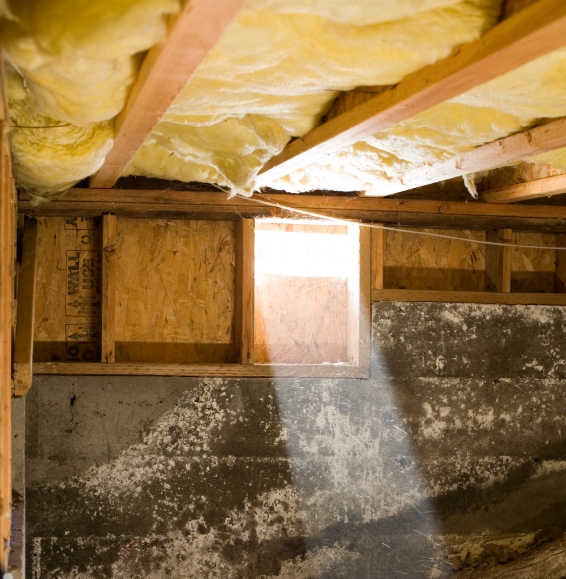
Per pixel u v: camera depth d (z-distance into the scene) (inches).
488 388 134.5
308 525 125.6
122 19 43.8
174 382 120.7
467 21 49.0
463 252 139.9
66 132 71.8
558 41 45.9
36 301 119.3
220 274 127.3
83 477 117.2
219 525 122.0
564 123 74.4
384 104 62.5
